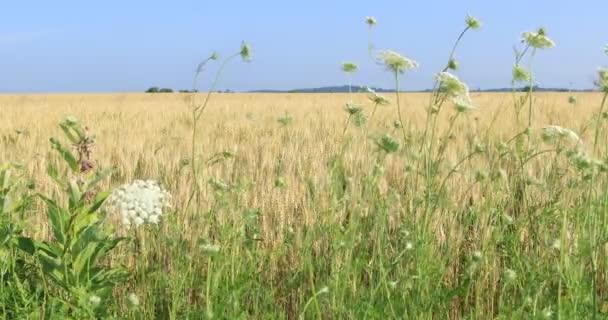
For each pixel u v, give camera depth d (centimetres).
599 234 437
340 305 388
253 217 495
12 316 382
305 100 3919
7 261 402
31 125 1678
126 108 2819
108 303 423
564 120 1427
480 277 423
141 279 466
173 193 643
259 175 791
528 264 431
